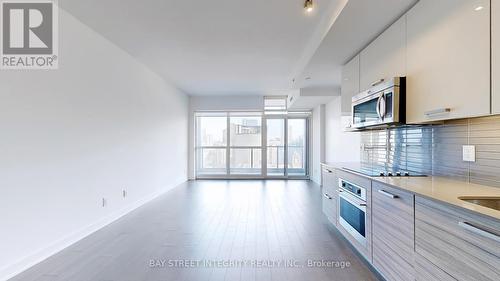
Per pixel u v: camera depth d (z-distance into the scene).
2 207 2.25
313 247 2.89
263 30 3.29
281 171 8.12
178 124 6.96
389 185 1.94
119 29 3.32
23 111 2.44
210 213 4.25
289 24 3.12
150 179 5.18
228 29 3.28
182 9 2.80
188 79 5.91
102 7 2.79
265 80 6.00
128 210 4.30
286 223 3.73
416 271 1.65
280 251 2.79
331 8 2.60
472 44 1.54
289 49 3.96
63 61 2.90
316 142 7.47
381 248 2.10
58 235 2.81
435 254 1.47
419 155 2.52
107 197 3.71
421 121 2.02
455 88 1.67
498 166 1.72
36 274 2.32
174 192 5.96
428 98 1.93
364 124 2.88
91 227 3.35
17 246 2.36
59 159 2.84
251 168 8.19
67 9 2.84
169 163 6.27
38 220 2.57
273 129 8.13
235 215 4.13
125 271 2.37
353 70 3.39
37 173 2.57
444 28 1.76
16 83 2.39
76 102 3.09
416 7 2.06
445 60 1.75
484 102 1.47
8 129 2.31
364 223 2.41
